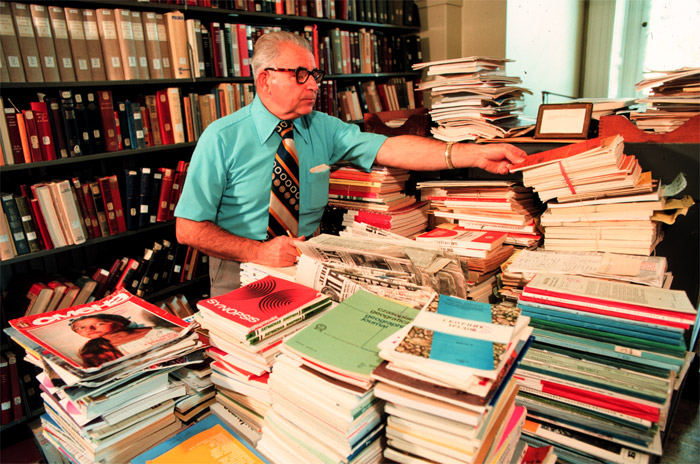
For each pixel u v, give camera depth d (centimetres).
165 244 260
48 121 211
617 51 421
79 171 254
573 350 99
